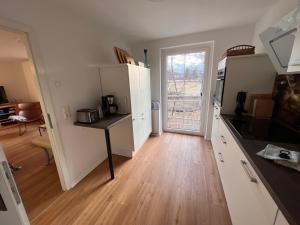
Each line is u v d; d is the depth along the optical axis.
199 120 3.41
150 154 2.66
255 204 0.84
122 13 1.90
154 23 2.24
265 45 1.36
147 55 3.21
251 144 1.08
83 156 2.09
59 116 1.71
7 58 4.35
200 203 1.61
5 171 0.52
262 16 2.06
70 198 1.72
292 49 0.99
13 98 5.15
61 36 1.68
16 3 1.26
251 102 1.83
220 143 1.92
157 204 1.61
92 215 1.51
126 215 1.50
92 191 1.82
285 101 1.53
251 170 0.91
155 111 3.38
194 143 3.05
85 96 2.08
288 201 0.58
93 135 2.25
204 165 2.29
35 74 1.48
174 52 3.14
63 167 1.79
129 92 2.26
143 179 2.02
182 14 1.97
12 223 0.57
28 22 1.35
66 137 1.81
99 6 1.71
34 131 4.11
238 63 1.80
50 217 1.50
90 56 2.13
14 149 3.02
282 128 1.39
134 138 2.50
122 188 1.86
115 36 2.67
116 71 2.23
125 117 2.17
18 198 0.56
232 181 1.31
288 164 0.81
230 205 1.37
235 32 2.49
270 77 1.74
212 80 2.82
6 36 2.37
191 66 3.15
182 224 1.39
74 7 1.72
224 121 1.68
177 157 2.54
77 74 1.93
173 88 3.42
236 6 1.79
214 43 2.64
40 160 2.57
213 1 1.66
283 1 1.53
